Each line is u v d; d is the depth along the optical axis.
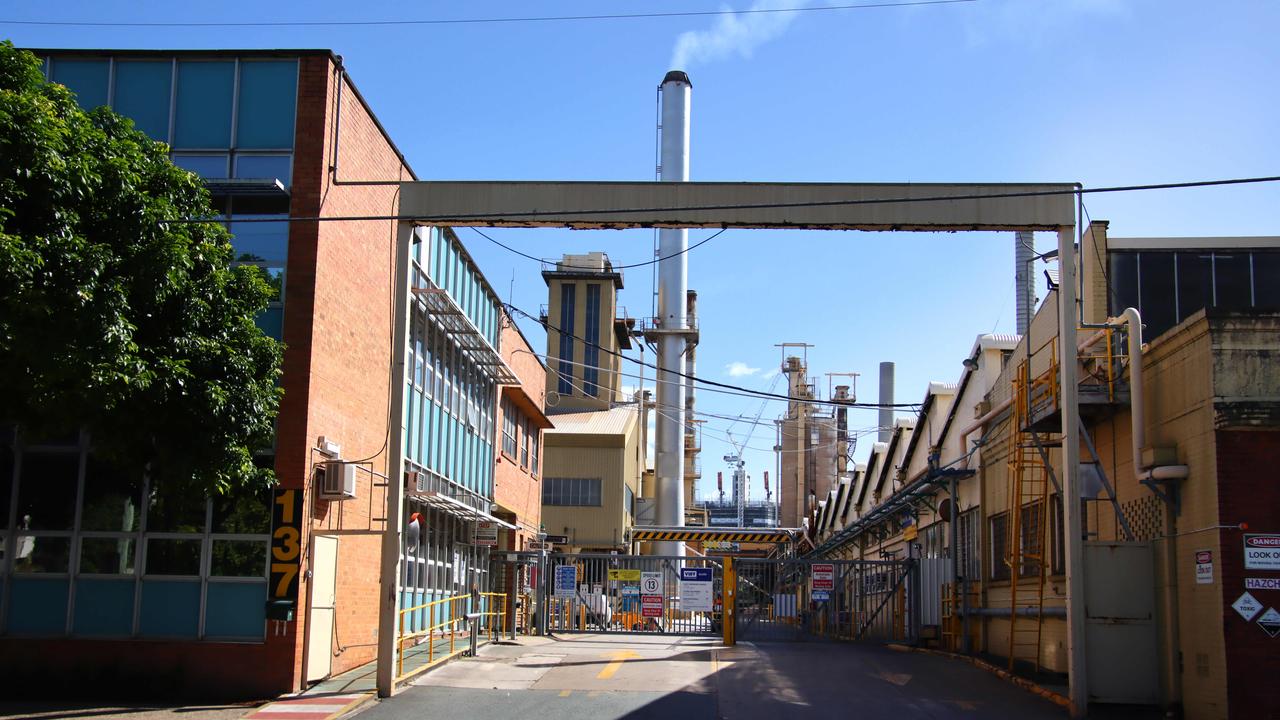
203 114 17.27
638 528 38.81
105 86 17.42
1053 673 18.30
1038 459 19.62
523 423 34.62
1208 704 13.67
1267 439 13.54
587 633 26.44
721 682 17.48
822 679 18.03
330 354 17.17
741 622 28.64
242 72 17.39
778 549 54.12
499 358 26.80
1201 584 13.92
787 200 16.39
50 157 11.73
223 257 14.05
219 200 16.86
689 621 28.89
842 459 71.50
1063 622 18.16
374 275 19.41
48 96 12.71
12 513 16.34
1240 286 23.23
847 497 43.94
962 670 19.52
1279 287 23.22
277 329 16.41
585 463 52.53
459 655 20.08
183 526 16.20
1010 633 18.88
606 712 14.70
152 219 12.63
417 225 16.52
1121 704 15.02
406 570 21.17
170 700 15.45
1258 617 13.22
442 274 23.22
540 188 16.48
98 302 11.70
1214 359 13.76
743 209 16.38
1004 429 21.50
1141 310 23.16
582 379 63.38
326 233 16.98
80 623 16.03
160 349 12.98
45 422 13.20
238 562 16.05
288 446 16.09
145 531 16.22
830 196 16.36
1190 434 14.35
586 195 16.48
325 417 16.94
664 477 48.91
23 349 11.43
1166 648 14.80
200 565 16.06
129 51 17.39
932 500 27.66
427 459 22.70
